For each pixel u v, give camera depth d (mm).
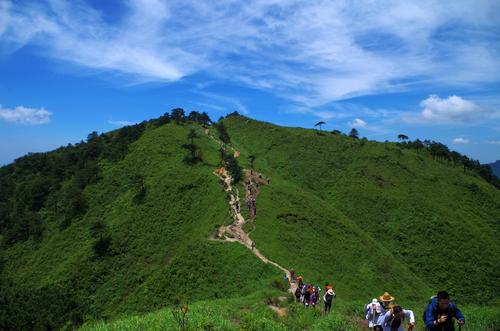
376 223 87562
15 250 78375
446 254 78062
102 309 50625
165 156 92625
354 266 54312
